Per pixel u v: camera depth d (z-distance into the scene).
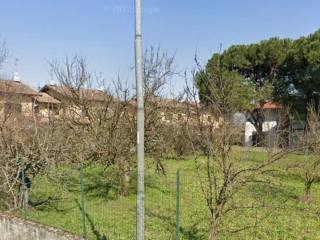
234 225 6.89
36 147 7.95
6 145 7.83
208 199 5.04
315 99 25.95
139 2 4.32
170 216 7.95
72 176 9.69
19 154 7.77
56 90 14.48
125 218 7.71
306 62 25.84
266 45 27.59
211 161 4.91
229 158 4.88
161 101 11.77
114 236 6.49
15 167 7.67
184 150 14.66
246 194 7.73
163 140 12.34
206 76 4.92
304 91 26.55
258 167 4.78
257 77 28.86
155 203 9.23
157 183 11.92
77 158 9.48
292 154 6.69
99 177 12.27
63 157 8.64
